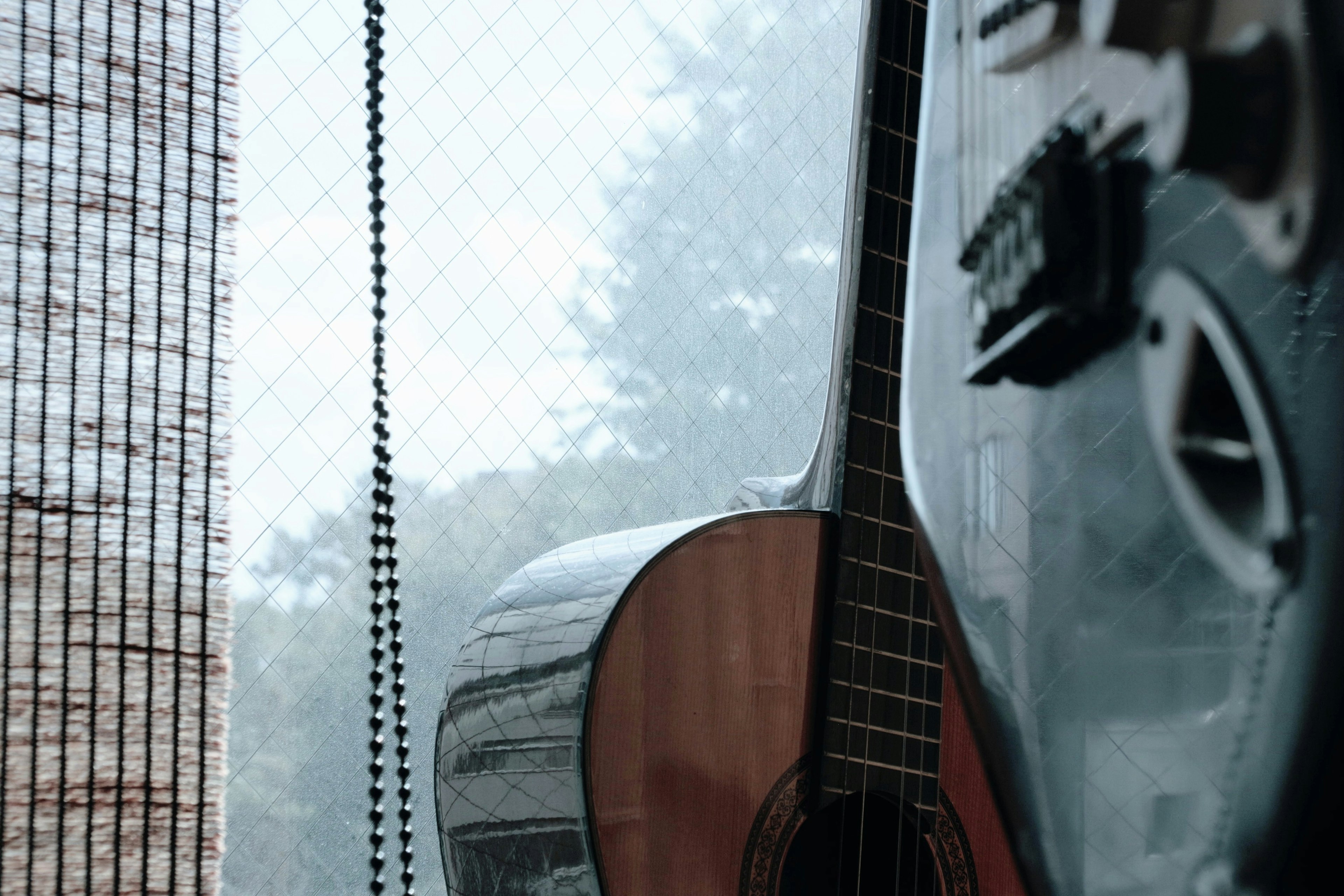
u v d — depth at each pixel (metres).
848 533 1.29
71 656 1.05
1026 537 0.16
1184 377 0.14
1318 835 0.13
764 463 2.40
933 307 0.19
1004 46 0.17
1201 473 0.14
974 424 0.17
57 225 1.06
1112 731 0.15
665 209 2.31
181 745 1.09
